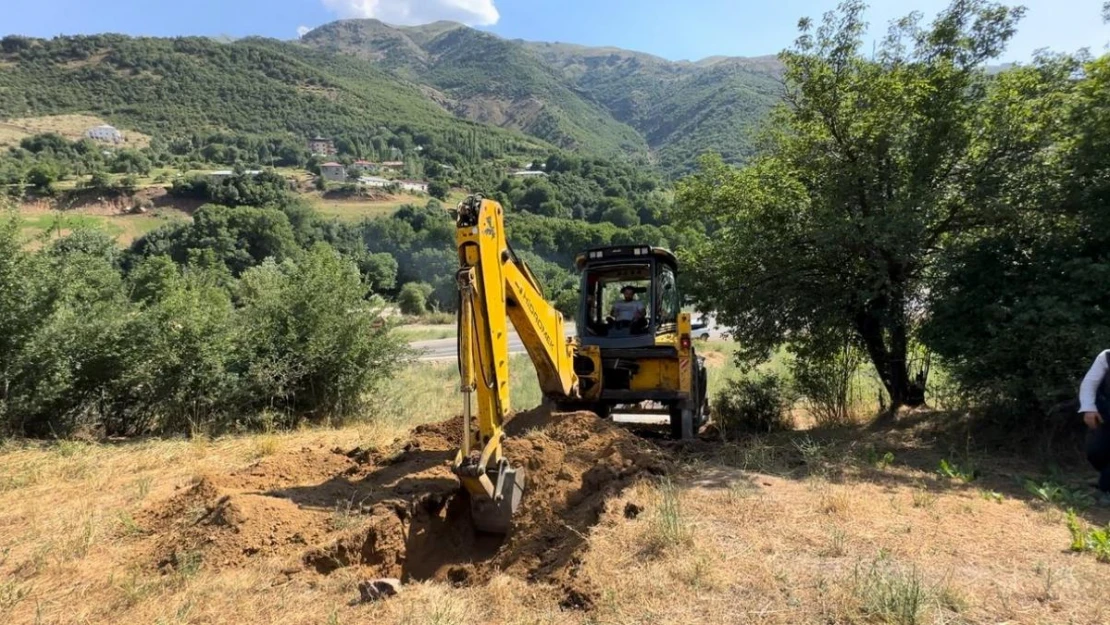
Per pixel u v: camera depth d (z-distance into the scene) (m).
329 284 10.69
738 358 10.26
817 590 3.62
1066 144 7.52
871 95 8.59
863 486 5.60
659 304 8.98
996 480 6.06
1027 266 7.41
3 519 5.42
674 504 4.81
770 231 9.37
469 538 5.12
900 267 8.52
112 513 5.53
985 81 8.45
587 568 3.88
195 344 9.44
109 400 9.32
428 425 7.62
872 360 9.61
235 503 4.80
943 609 3.40
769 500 5.13
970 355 7.35
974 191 8.04
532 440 6.06
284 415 10.03
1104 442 5.47
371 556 4.54
